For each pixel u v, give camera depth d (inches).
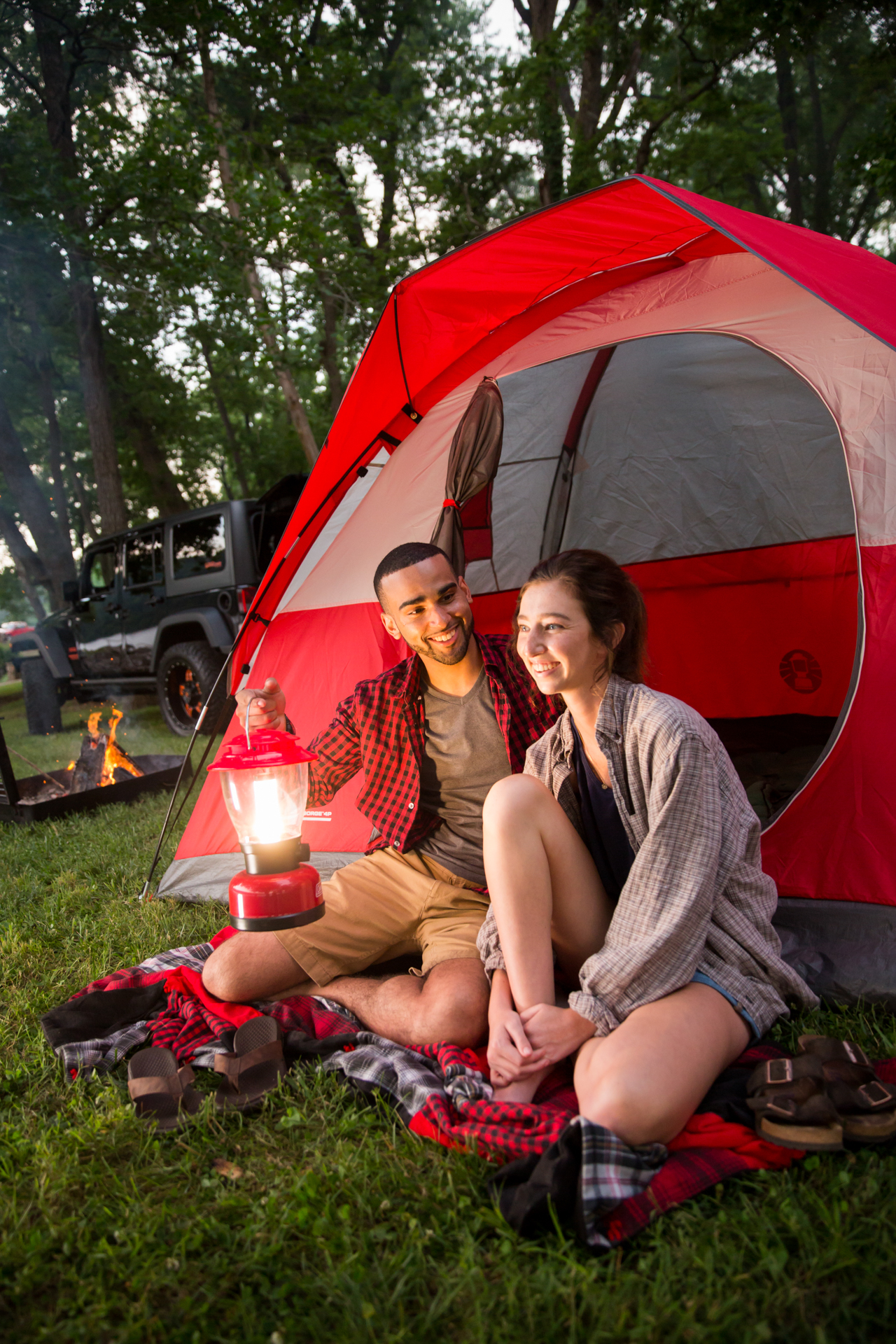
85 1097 75.5
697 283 111.4
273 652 128.5
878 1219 52.3
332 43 529.7
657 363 156.9
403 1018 77.9
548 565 70.2
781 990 70.4
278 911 68.3
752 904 68.6
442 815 87.6
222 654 275.9
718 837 64.4
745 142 503.8
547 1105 64.3
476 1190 58.2
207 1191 61.4
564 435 173.5
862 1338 45.3
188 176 398.0
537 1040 62.4
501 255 108.6
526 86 457.4
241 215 409.4
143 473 749.3
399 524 124.0
